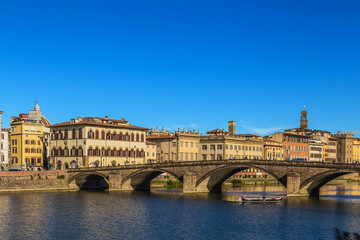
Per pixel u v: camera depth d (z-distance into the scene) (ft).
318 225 268.82
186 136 614.75
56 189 455.63
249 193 450.30
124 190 457.27
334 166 359.87
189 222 276.21
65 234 241.96
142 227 260.83
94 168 459.73
